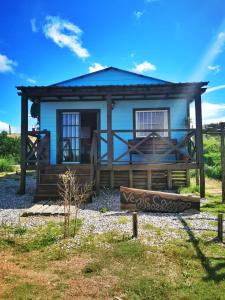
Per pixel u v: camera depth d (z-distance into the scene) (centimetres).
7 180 1316
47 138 891
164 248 422
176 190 979
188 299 288
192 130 870
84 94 879
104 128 1055
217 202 781
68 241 461
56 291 307
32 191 976
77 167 853
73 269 361
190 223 565
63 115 1066
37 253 418
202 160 854
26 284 321
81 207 724
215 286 312
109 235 487
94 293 303
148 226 541
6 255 411
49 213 645
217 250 415
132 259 386
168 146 952
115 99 1059
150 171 958
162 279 329
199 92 860
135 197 683
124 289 309
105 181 1009
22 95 889
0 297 294
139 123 1058
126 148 1051
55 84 1103
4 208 730
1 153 2280
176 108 1054
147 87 856
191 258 388
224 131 816
